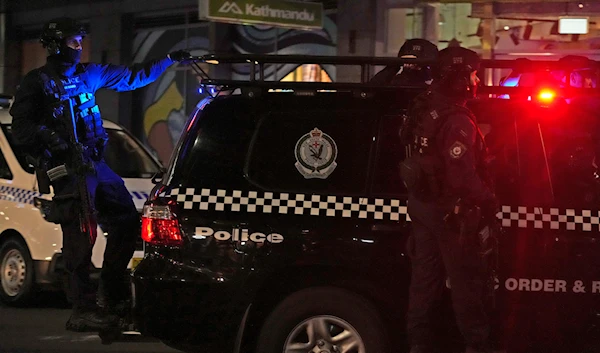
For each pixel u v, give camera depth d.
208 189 9.93
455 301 9.41
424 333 9.55
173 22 32.66
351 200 9.85
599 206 9.83
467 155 9.03
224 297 9.80
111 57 33.91
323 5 27.22
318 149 9.95
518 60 10.01
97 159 11.85
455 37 25.77
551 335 9.83
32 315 15.70
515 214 9.77
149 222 10.01
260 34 30.38
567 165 9.89
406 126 9.52
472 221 9.05
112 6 33.81
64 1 35.47
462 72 9.30
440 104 9.27
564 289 9.74
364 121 10.03
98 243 14.82
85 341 13.74
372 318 9.83
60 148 11.09
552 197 9.84
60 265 15.56
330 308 9.84
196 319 9.88
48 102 11.20
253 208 9.87
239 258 9.79
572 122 10.02
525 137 9.98
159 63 12.12
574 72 11.67
